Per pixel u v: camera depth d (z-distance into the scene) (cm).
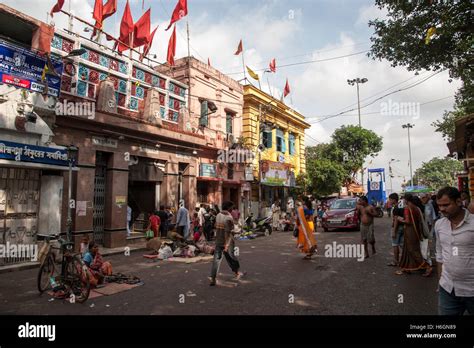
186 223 1345
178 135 1493
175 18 1731
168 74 1783
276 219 2033
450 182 6788
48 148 923
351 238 1348
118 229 1214
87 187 1112
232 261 726
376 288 632
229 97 1994
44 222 949
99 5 1348
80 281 588
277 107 2400
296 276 743
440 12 966
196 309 530
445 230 334
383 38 1112
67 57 1025
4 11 905
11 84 870
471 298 315
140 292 637
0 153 814
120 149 1247
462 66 1024
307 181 2642
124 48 1497
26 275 805
